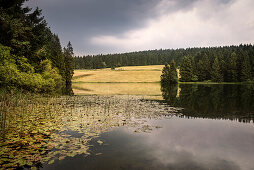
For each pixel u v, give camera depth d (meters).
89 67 136.00
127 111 11.20
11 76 12.43
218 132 6.84
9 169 3.84
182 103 14.82
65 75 48.53
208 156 4.71
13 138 5.73
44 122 7.96
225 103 14.60
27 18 18.22
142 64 142.88
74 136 6.20
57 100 16.14
